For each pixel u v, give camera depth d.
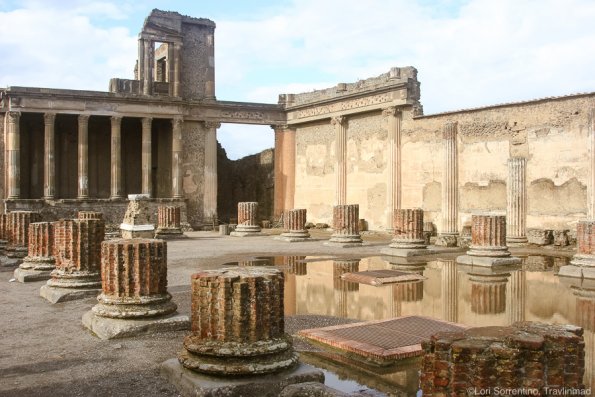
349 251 23.61
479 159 28.72
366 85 34.94
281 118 41.50
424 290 14.35
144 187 37.16
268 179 44.06
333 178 38.00
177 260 20.30
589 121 24.19
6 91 33.59
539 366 5.27
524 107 26.80
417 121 31.89
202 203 39.62
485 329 5.98
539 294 13.75
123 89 37.84
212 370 6.95
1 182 35.41
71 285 12.74
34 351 8.82
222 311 7.17
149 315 9.81
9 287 14.50
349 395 6.23
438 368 5.59
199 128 39.59
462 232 28.70
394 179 32.84
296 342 9.53
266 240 29.22
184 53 39.69
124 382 7.39
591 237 16.70
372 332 9.78
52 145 34.78
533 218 26.44
